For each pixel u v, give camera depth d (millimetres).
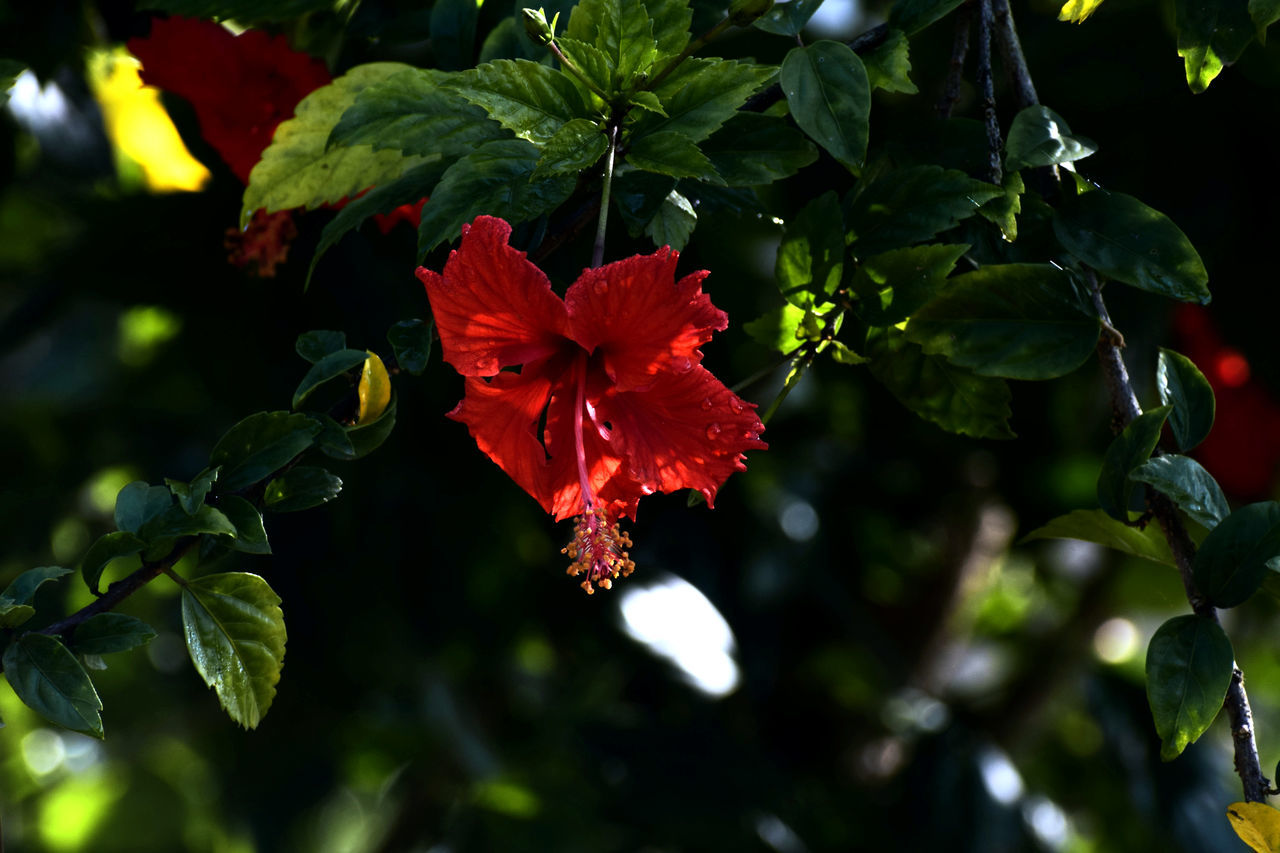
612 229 2068
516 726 2918
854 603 2934
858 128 1881
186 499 1852
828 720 2986
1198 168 2146
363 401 1873
